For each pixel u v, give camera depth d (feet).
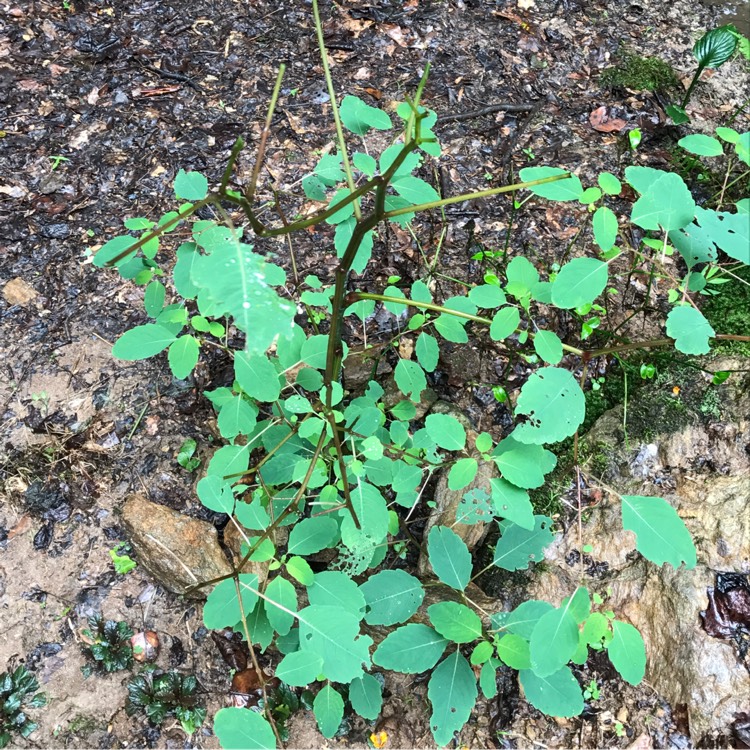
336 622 2.12
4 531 2.96
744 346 3.12
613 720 2.74
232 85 4.12
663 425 3.05
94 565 2.94
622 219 3.64
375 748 2.76
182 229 3.60
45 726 2.70
